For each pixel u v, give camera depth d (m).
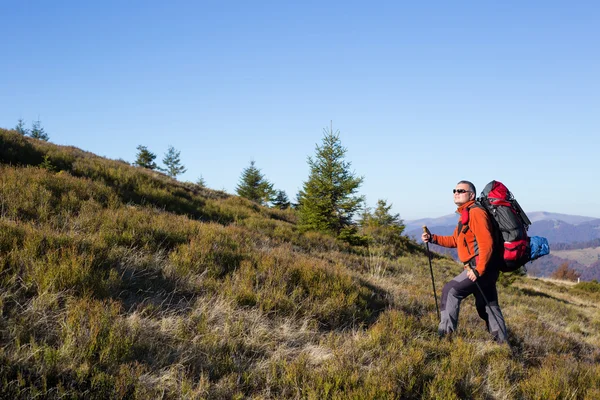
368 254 16.69
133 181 15.62
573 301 23.67
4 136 15.32
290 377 3.55
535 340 6.29
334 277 6.66
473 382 4.07
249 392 3.39
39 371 2.87
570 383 4.53
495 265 4.83
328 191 17.52
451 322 5.16
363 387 3.57
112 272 4.61
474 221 4.72
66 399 2.73
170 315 4.32
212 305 4.76
